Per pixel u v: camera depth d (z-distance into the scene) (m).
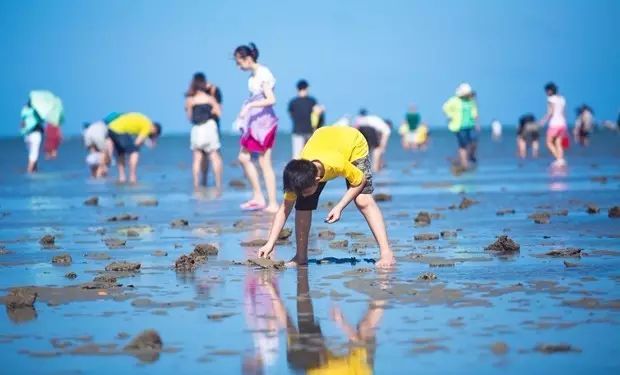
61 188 43.09
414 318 12.52
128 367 10.42
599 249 18.80
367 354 10.74
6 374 10.25
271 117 29.25
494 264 17.08
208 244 19.53
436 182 42.41
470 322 12.21
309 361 10.52
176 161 79.94
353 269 16.91
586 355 10.48
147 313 13.26
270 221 26.30
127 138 46.56
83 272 17.22
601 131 173.75
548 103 55.09
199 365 10.45
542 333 11.52
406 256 18.38
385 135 57.34
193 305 13.78
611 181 39.81
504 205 29.52
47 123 59.28
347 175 16.81
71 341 11.66
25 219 28.30
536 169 51.94
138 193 39.00
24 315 13.30
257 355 10.83
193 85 41.41
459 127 55.88
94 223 26.61
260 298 14.23
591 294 13.89
